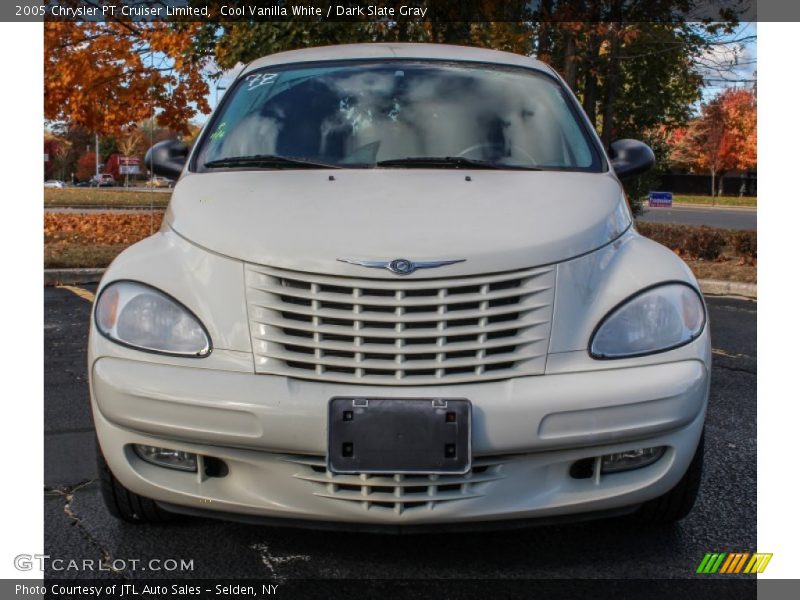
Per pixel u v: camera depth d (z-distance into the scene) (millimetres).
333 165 3465
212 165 3561
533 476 2631
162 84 15258
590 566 2855
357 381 2574
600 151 3768
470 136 3646
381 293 2615
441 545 3006
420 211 2871
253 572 2793
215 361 2623
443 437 2500
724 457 3955
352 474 2551
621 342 2689
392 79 3949
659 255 2986
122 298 2756
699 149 54719
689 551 2977
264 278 2670
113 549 2955
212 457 2711
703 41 12375
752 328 7406
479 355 2602
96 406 2736
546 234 2773
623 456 2727
